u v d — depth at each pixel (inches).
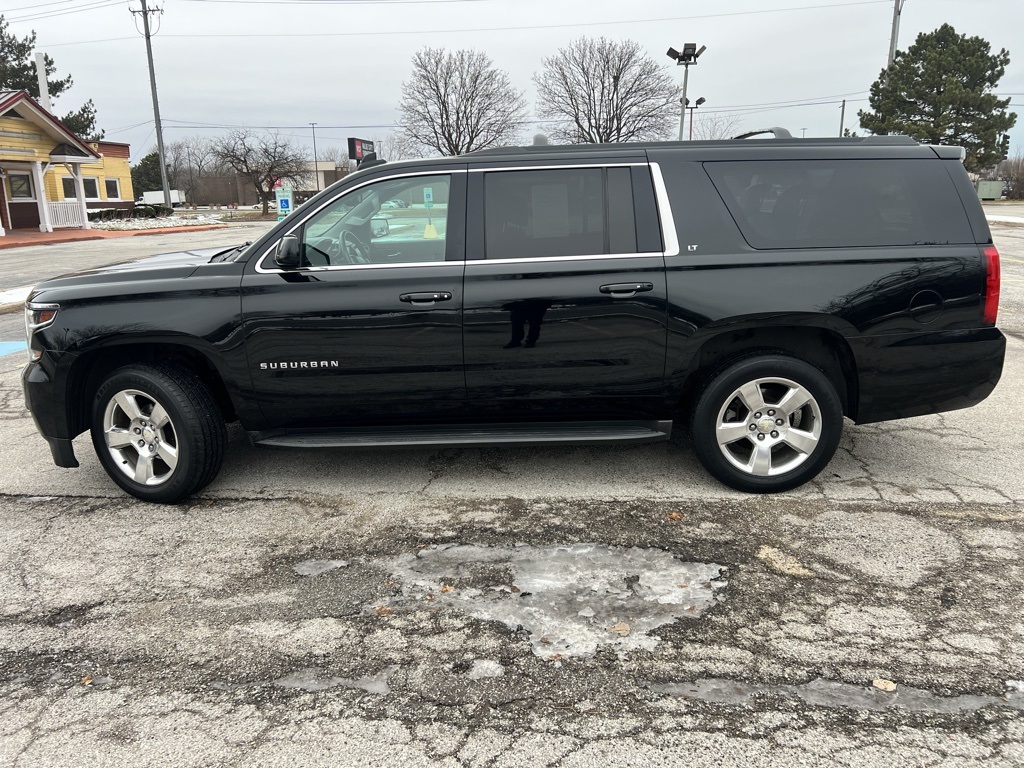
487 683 106.7
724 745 94.0
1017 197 2153.1
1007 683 104.5
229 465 193.5
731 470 165.8
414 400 163.6
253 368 161.2
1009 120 1830.7
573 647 114.3
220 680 108.8
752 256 155.6
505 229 159.5
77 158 1224.2
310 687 106.8
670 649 113.3
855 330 155.6
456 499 169.2
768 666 109.0
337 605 127.3
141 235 1212.5
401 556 143.9
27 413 244.4
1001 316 363.6
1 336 370.0
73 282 168.2
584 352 158.9
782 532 149.9
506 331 157.9
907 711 99.4
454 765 91.8
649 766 90.8
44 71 1526.8
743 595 127.6
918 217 157.1
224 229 1416.1
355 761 92.7
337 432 170.2
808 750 92.9
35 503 172.7
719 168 158.9
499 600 127.7
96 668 112.3
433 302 157.0
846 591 128.3
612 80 2062.0
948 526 151.3
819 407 160.7
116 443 169.2
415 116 2206.0
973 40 1860.2
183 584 135.3
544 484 176.4
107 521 162.2
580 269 156.6
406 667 110.7
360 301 157.4
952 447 195.8
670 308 155.9
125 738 97.6
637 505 163.6
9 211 1159.6
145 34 1702.8
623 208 157.9
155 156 2844.5
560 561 140.3
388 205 161.6
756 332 162.6
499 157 161.3
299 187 2258.9
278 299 158.4
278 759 93.4
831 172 158.7
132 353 169.8
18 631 122.1
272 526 157.8
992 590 128.0
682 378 161.0
